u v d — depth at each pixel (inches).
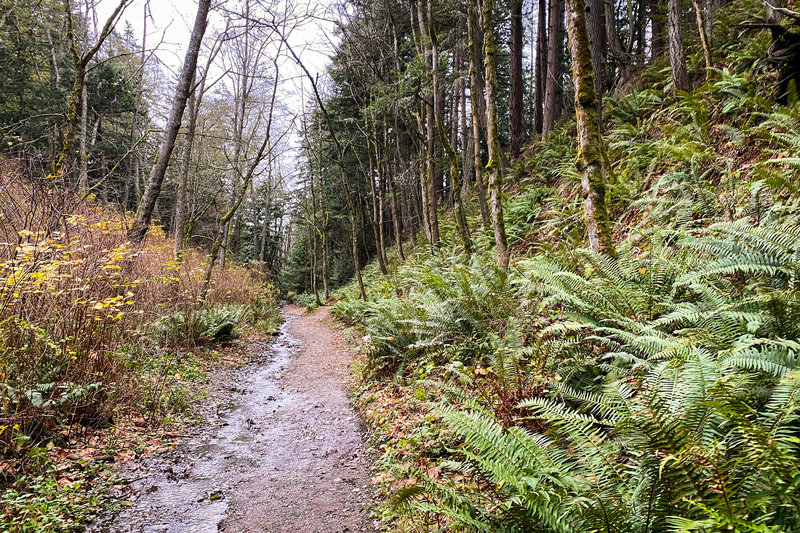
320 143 825.5
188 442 193.2
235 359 350.3
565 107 701.3
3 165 244.5
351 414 227.8
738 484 70.8
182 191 506.9
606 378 121.8
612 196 314.7
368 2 631.8
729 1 434.0
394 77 665.0
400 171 846.5
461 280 245.3
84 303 188.1
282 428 214.7
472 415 110.7
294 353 411.5
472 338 223.9
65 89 661.9
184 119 708.7
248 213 1185.4
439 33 535.2
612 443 91.3
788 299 115.8
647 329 133.5
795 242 136.9
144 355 260.2
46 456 148.7
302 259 1277.1
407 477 143.6
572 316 163.6
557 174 463.8
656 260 172.1
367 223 1089.4
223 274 579.5
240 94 700.0
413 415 190.9
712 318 131.6
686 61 393.7
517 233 416.2
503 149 968.3
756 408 96.2
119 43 802.2
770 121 221.5
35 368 165.9
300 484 157.5
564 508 81.3
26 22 661.9
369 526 128.0
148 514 135.6
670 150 269.7
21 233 166.2
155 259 334.0
